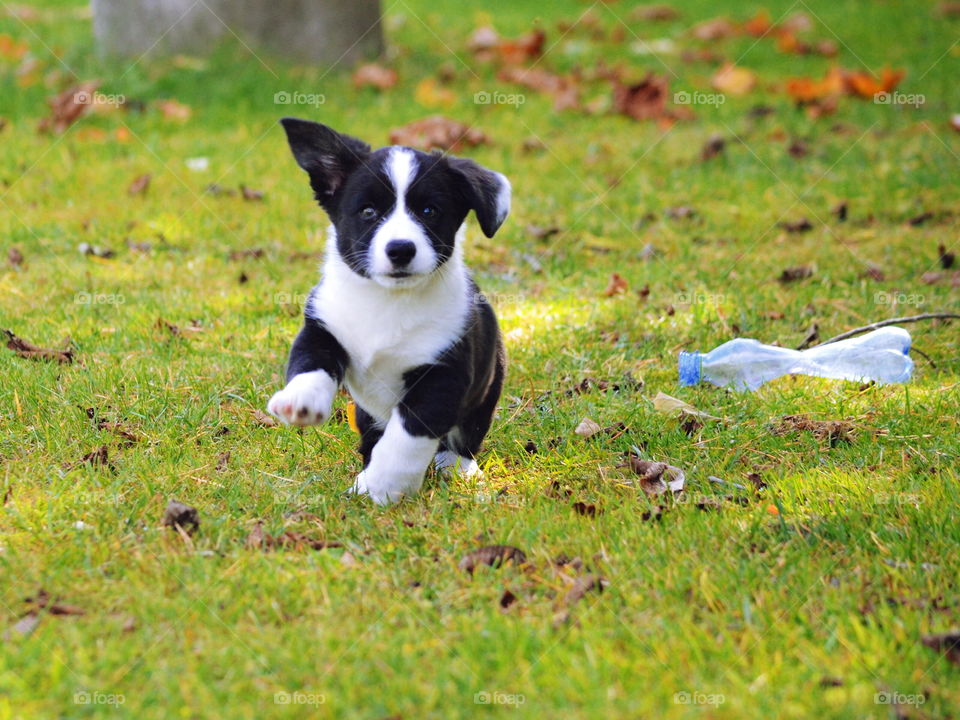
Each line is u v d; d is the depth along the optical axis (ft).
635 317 30.99
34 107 49.96
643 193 42.57
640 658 15.89
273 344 28.30
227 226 37.81
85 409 23.95
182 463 21.85
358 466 22.62
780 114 53.21
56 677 15.05
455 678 15.35
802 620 17.01
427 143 46.37
